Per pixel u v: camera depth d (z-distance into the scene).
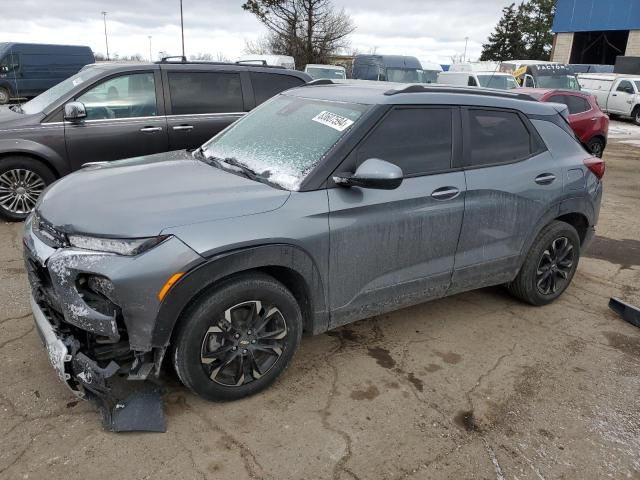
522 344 3.77
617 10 33.34
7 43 17.31
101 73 6.04
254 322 2.83
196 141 6.50
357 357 3.46
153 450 2.53
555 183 4.00
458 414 2.96
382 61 19.20
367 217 3.06
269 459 2.53
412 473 2.52
